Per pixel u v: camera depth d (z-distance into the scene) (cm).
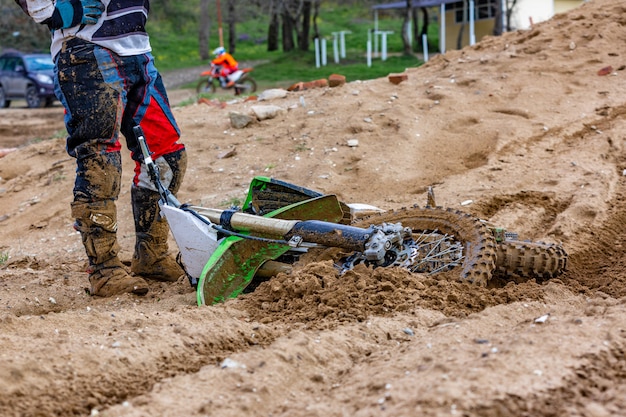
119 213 950
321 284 539
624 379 375
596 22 1370
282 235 553
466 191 872
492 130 1041
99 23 618
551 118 1081
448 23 4009
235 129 1166
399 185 931
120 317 515
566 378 364
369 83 1299
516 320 471
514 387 352
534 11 3609
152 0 5938
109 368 407
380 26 5828
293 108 1218
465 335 438
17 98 3177
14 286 666
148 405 367
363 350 440
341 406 359
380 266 562
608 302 492
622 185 868
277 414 362
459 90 1191
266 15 5216
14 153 1291
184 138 1154
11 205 1085
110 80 617
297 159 1025
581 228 738
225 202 914
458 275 544
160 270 677
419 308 499
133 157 665
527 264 583
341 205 629
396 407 341
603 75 1205
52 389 383
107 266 644
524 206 818
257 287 569
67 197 1054
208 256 585
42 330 480
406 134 1047
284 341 438
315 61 4106
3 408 362
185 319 504
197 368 419
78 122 623
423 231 596
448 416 328
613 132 1017
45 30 5003
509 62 1277
